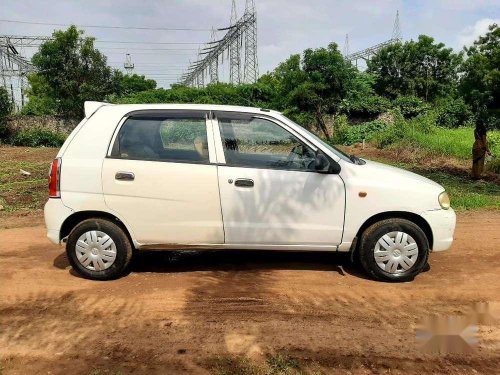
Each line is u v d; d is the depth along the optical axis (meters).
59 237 4.98
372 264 4.96
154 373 3.28
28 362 3.44
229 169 4.86
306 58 29.94
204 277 5.18
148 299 4.58
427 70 39.16
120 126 5.00
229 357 3.49
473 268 5.46
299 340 3.76
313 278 5.12
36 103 36.44
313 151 4.96
